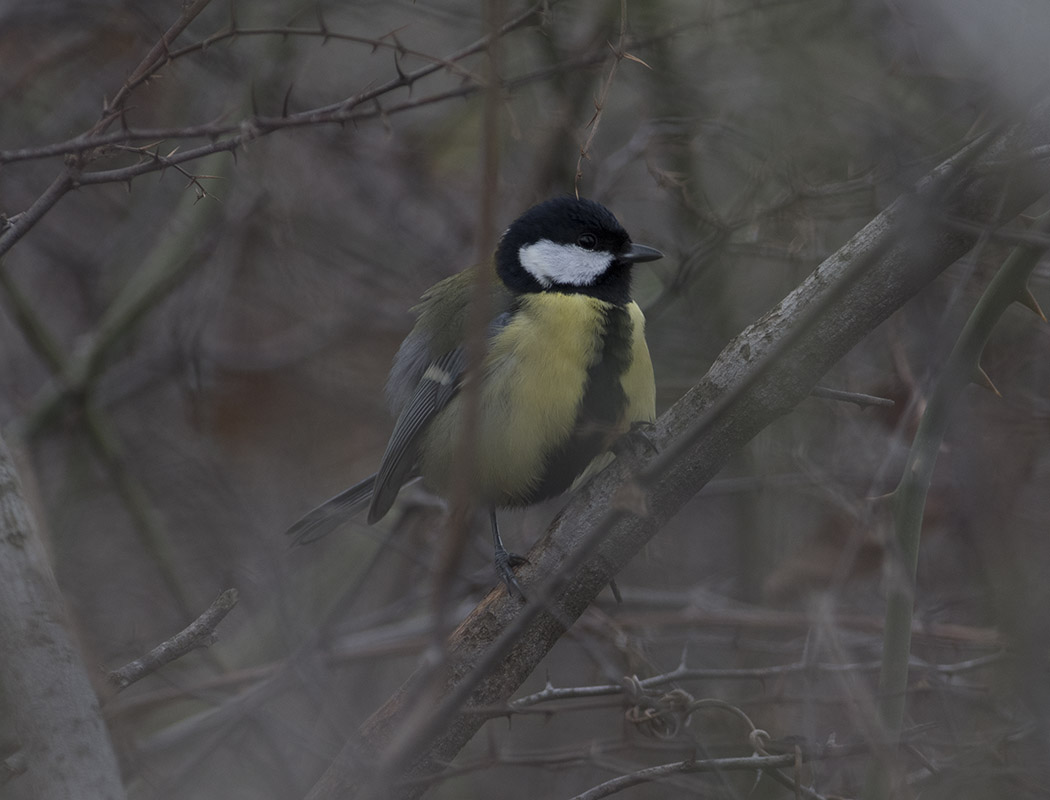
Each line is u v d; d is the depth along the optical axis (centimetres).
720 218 1001
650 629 961
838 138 953
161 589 1246
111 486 1216
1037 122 486
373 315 1338
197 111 1196
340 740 757
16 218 593
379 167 1274
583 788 959
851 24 964
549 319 775
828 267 566
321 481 1361
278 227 1201
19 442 1074
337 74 1252
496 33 329
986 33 511
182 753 849
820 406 970
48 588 382
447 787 962
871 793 525
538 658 592
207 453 1262
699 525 1210
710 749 724
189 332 1284
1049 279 849
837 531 872
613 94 1131
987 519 770
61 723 365
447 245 1318
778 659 953
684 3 1019
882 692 519
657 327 1176
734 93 1019
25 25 1240
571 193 1102
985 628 784
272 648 1067
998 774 625
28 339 1127
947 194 493
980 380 521
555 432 768
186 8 613
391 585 1183
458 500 339
